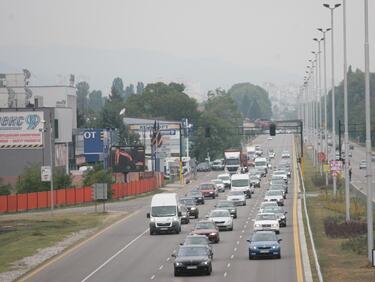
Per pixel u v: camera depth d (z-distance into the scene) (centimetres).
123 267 10531
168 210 14838
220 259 10919
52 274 10131
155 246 12875
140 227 16288
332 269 9531
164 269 10169
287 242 12556
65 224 17338
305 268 9681
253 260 10681
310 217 16588
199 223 13275
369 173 9931
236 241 13125
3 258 12019
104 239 14262
